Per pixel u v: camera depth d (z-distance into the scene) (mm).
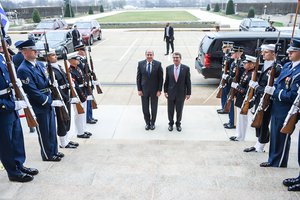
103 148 5281
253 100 5016
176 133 6707
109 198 3234
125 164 4371
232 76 6332
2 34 3588
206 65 9695
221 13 58438
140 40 22469
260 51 5023
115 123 7297
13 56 6387
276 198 3197
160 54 16250
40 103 4273
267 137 4836
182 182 3580
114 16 53375
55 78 5035
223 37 9531
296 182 3445
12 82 3625
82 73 6332
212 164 4406
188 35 25203
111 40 22891
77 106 5598
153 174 3832
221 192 3299
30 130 6547
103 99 9055
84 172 3957
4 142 3627
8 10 50188
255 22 21828
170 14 59094
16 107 3652
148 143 5762
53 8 55562
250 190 3346
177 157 4758
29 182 3670
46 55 4555
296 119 3646
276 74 4449
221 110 7828
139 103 8680
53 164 4340
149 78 6492
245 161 4484
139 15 56531
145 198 3227
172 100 6570
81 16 53406
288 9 53000
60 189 3412
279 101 3994
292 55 3762
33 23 39062
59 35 16484
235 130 6816
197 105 8445
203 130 6848
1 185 3551
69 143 5418
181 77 6438
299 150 3768
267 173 3932
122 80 11156
